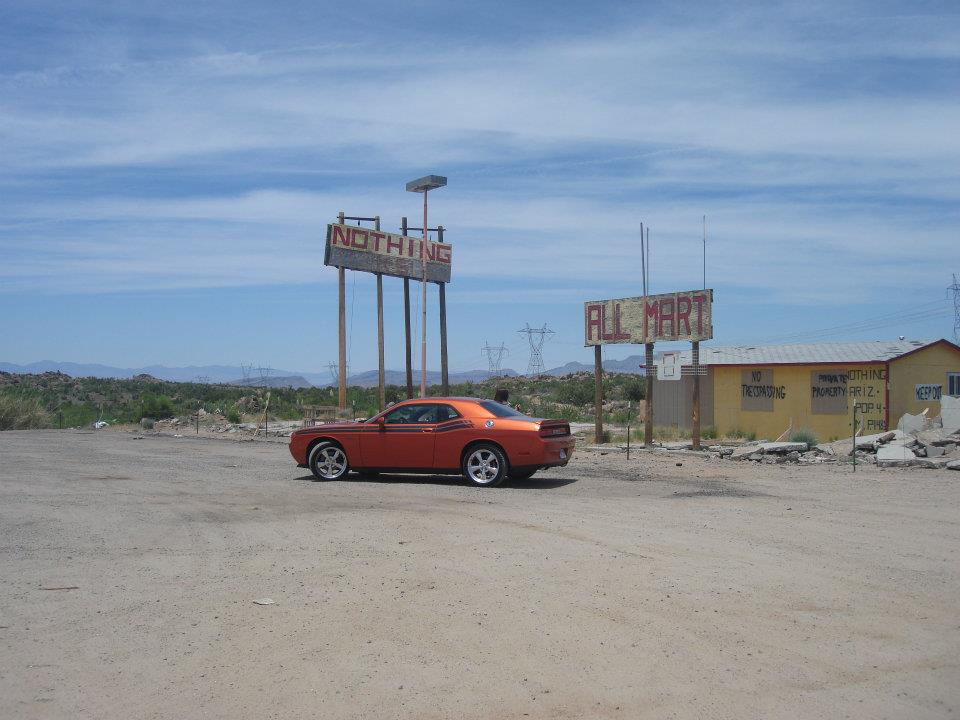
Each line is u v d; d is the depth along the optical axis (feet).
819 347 96.32
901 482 49.80
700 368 75.10
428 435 51.24
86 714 16.90
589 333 82.64
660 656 19.85
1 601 24.66
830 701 17.40
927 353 88.48
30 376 266.16
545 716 16.71
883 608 23.59
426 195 94.58
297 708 17.15
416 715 16.79
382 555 30.35
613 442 84.23
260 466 63.72
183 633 21.74
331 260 105.50
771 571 27.66
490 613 23.13
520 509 40.91
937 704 17.29
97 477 55.72
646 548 31.24
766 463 62.49
